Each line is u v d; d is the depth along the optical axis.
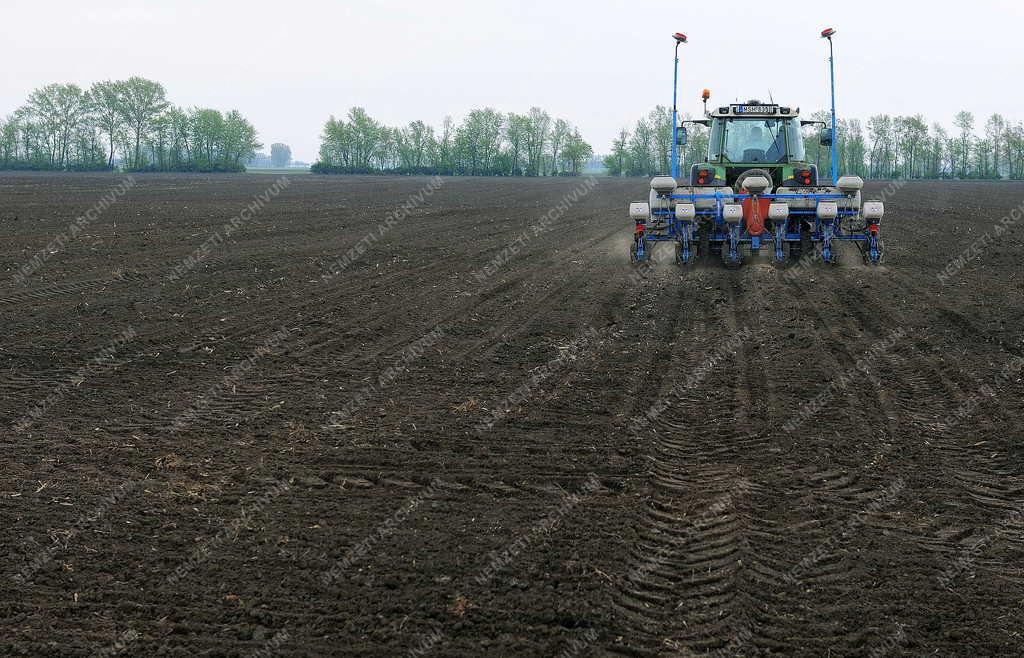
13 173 75.69
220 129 109.19
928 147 108.44
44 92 98.81
